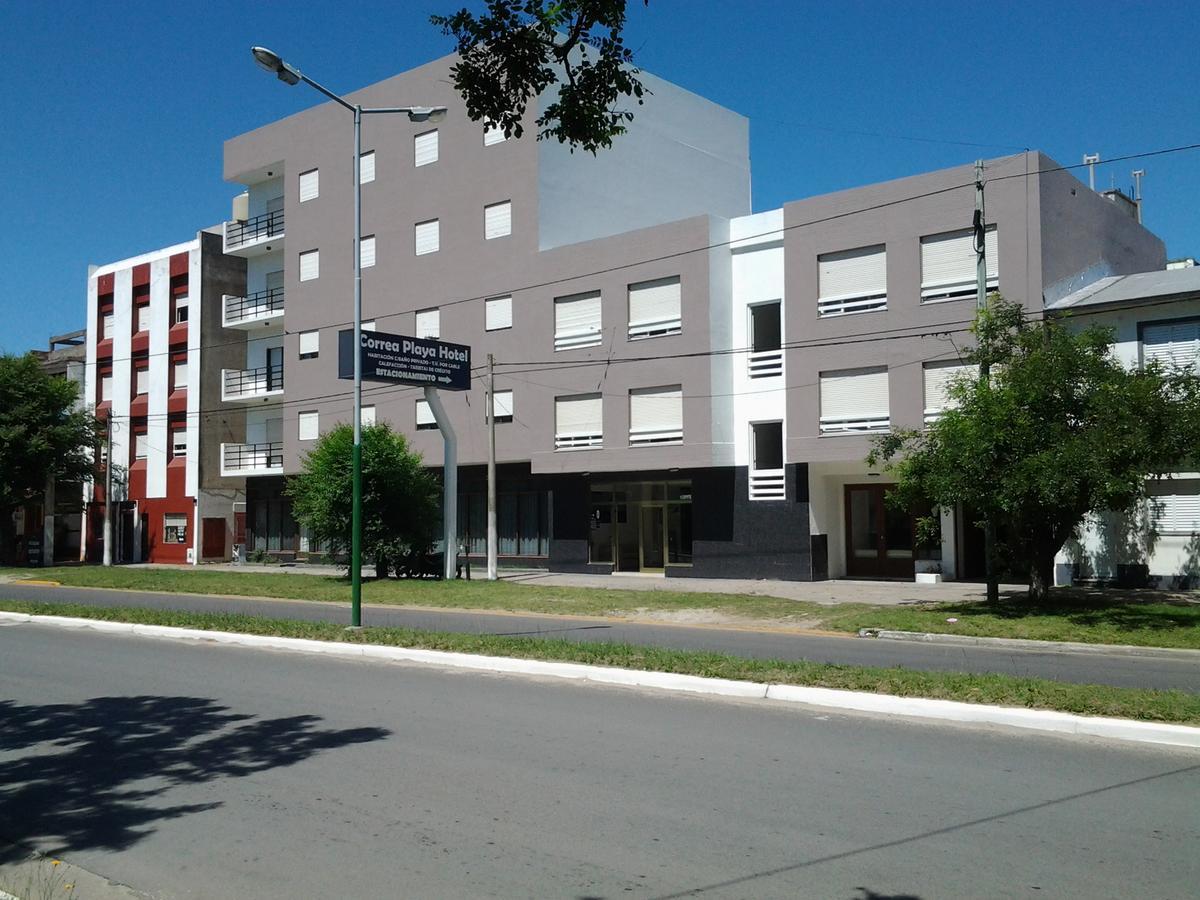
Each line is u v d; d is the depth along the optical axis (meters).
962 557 25.19
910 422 23.41
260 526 40.59
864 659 13.34
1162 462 15.63
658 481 29.05
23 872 5.56
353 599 15.87
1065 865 5.37
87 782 7.36
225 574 31.44
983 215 19.00
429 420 33.19
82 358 48.03
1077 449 15.15
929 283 23.36
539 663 12.04
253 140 38.78
